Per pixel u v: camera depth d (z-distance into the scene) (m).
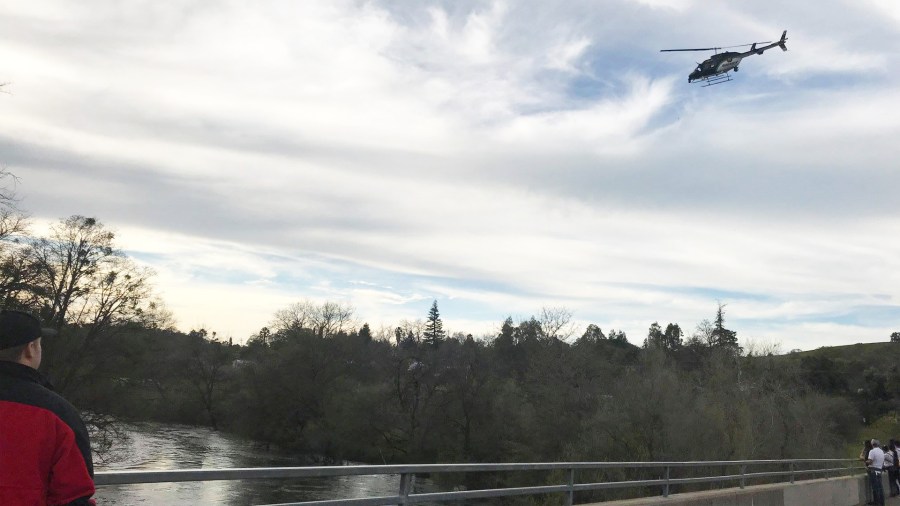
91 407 37.56
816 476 25.73
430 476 43.16
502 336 65.38
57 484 2.58
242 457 48.72
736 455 34.69
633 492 23.55
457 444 53.19
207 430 66.62
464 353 54.84
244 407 62.19
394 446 56.72
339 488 21.92
